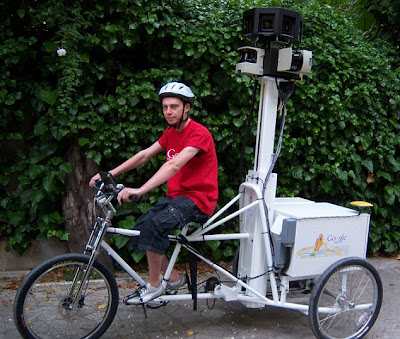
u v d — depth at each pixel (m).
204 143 2.59
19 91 3.58
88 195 3.74
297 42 2.79
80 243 3.76
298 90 4.02
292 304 2.78
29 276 2.40
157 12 3.62
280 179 4.19
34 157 3.65
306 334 2.93
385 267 4.27
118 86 3.67
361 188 4.37
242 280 2.93
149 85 3.63
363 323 2.90
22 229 3.71
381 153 4.37
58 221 3.73
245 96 3.80
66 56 3.37
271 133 2.84
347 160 4.23
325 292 2.87
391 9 4.82
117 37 3.55
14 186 3.81
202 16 3.77
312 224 2.71
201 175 2.65
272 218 2.85
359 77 4.22
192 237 2.74
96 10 3.48
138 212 3.84
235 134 3.92
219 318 3.12
